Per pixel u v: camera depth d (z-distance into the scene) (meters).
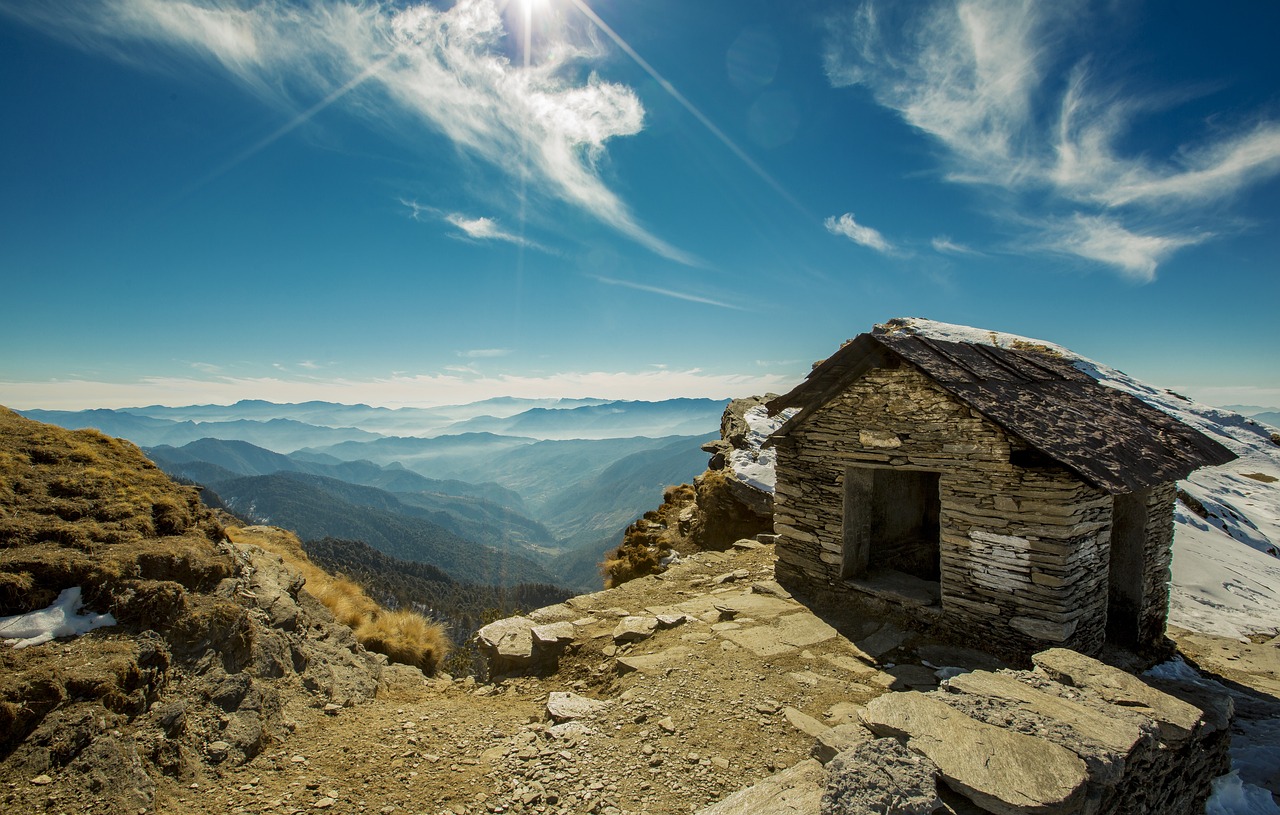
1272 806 6.34
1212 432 35.22
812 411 11.68
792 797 4.37
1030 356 13.09
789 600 11.41
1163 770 5.57
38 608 6.00
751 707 7.21
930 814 3.99
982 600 9.30
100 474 8.41
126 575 6.66
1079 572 8.75
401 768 6.07
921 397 10.10
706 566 14.48
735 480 20.59
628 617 10.75
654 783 5.68
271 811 5.20
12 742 4.79
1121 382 38.03
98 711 5.28
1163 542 11.25
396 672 9.78
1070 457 8.20
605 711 7.30
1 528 6.64
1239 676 10.78
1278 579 18.14
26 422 9.14
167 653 6.24
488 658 10.18
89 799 4.78
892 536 13.23
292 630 8.53
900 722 4.96
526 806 5.40
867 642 9.45
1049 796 4.02
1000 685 5.87
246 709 6.55
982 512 9.30
